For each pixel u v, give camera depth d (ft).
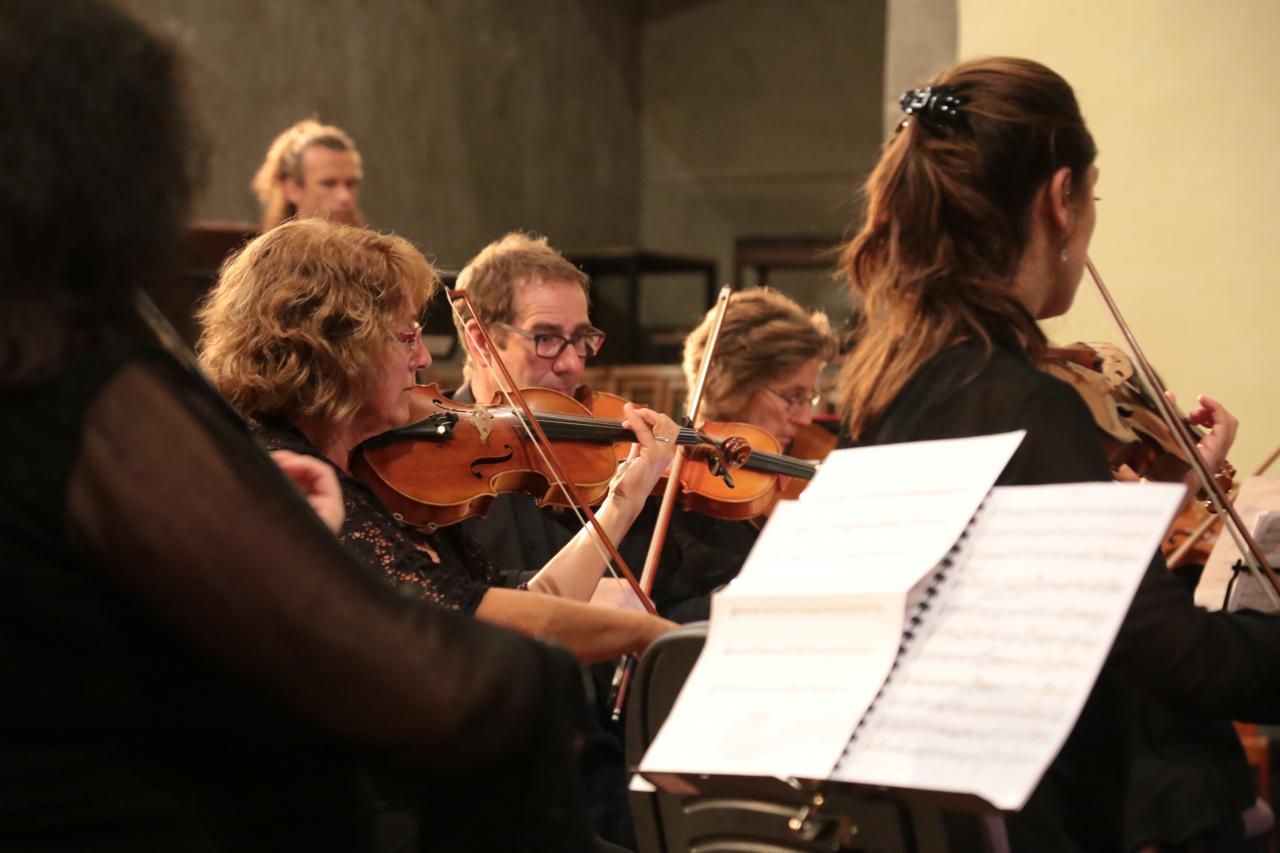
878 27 36.60
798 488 10.88
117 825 3.18
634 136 38.96
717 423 10.61
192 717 3.30
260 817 3.45
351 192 15.55
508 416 8.56
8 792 3.09
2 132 3.00
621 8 38.06
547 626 6.36
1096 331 15.65
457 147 31.94
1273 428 14.89
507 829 3.60
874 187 5.61
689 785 4.16
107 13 3.23
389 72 29.81
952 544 4.11
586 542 7.74
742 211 38.24
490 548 9.14
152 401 3.13
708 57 38.40
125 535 3.03
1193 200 15.16
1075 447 4.76
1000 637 3.87
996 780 3.54
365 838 3.78
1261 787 12.47
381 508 6.63
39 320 3.10
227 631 3.09
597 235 37.32
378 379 6.73
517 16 33.88
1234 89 14.92
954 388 4.99
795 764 3.83
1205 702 4.44
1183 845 6.86
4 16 3.09
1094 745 5.00
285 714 3.23
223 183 25.26
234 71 25.58
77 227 3.09
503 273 10.03
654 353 36.11
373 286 6.69
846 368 5.59
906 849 4.23
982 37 16.02
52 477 3.05
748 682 4.14
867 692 3.91
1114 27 15.40
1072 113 5.36
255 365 6.53
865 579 4.12
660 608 9.61
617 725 8.27
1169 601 4.43
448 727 3.33
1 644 3.07
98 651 3.14
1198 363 15.23
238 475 3.16
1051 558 3.96
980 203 5.27
